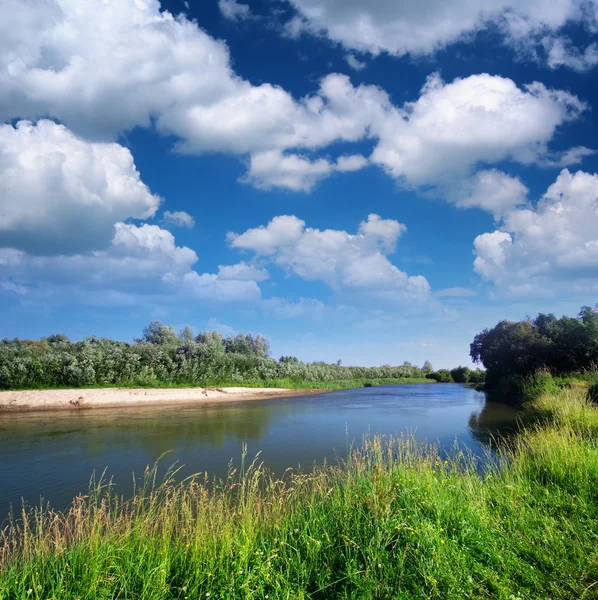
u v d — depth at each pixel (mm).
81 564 4523
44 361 32656
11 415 25172
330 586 4035
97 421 22500
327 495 6590
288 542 4910
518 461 8141
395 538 4805
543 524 5285
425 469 6867
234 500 8047
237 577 4086
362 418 22969
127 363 37000
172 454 14305
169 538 4992
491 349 46406
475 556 4461
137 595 4016
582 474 6938
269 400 36812
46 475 12055
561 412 12578
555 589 3883
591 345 30031
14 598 3979
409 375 97938
